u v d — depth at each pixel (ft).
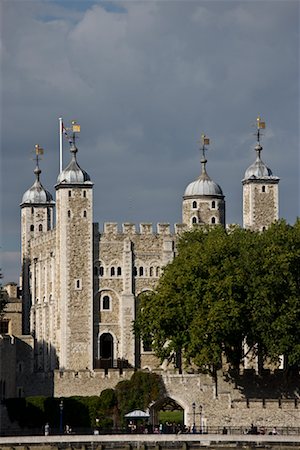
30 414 503.20
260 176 622.95
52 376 527.40
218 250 510.58
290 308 497.05
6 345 524.11
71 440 453.58
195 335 490.49
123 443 454.40
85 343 597.93
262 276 500.74
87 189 602.85
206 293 499.10
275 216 623.36
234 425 496.23
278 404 492.13
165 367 599.16
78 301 599.16
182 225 617.21
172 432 473.26
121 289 606.14
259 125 630.33
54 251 616.80
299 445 449.48
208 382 503.61
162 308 504.02
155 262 610.65
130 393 510.17
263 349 503.61
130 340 603.26
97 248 604.90
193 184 635.66
